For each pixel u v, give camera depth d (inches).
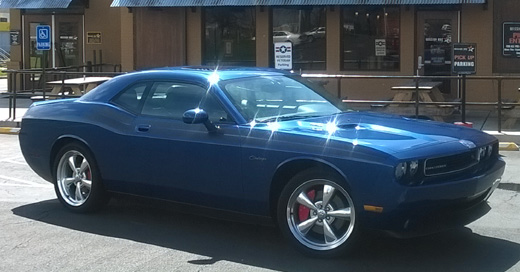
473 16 636.1
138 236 256.5
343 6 664.4
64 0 775.7
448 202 211.0
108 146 269.0
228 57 710.5
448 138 225.0
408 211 204.5
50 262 226.8
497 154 246.2
